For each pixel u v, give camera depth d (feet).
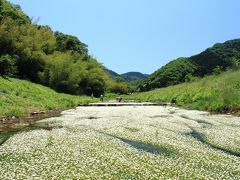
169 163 56.13
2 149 63.05
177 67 547.90
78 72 302.66
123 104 229.25
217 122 112.78
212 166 55.42
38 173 47.83
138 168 52.13
